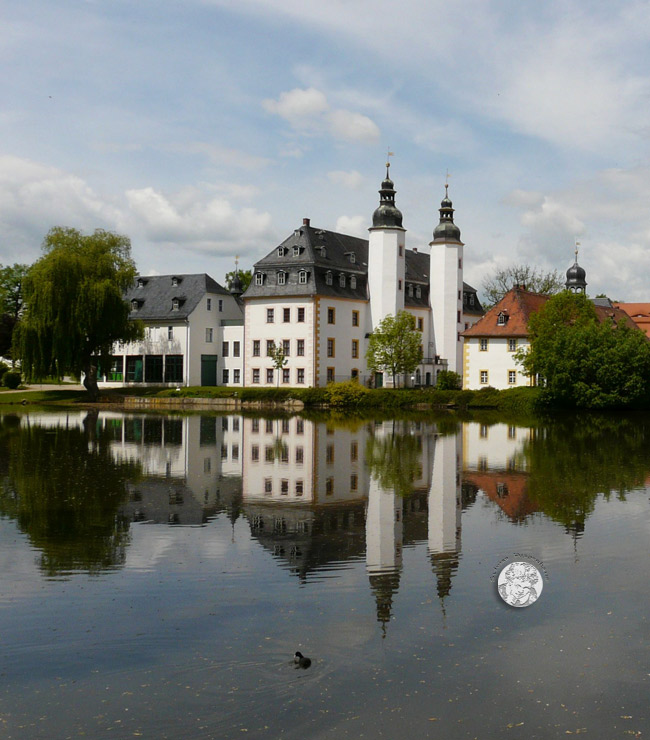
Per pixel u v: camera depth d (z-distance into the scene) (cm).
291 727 1009
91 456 3372
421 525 2034
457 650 1229
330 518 2117
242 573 1603
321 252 8956
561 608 1409
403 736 990
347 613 1376
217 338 9544
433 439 4253
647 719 1032
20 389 9100
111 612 1382
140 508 2233
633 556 1739
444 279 9900
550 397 6969
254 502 2339
